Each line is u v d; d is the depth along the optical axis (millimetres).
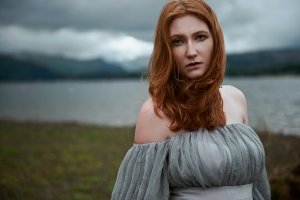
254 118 23203
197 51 1807
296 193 6230
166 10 1827
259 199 1968
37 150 15719
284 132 15867
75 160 13727
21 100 79375
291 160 10062
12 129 22516
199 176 1729
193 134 1800
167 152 1811
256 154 1786
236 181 1771
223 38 1861
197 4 1817
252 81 134000
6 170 12133
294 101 37906
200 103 1802
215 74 1832
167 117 1836
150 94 1886
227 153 1736
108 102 66188
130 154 1870
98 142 17406
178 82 1857
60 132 21000
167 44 1820
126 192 1831
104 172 11898
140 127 1889
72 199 9375
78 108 52844
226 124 1863
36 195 9617
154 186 1778
